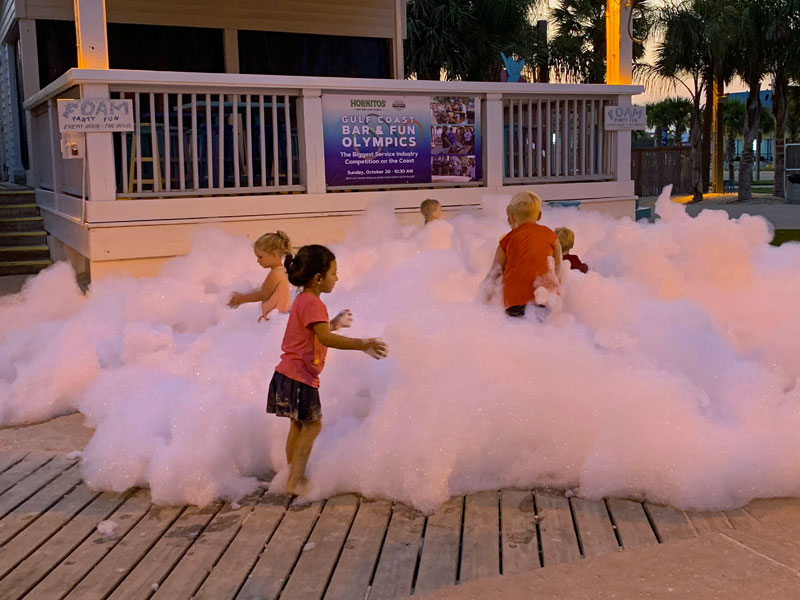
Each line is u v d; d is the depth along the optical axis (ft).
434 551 11.94
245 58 44.42
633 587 10.66
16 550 12.19
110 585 11.09
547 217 31.99
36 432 17.85
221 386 16.06
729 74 93.61
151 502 13.92
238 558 11.83
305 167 30.78
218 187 30.91
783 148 96.27
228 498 13.97
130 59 41.57
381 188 32.81
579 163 39.27
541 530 12.56
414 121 32.40
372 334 17.81
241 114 32.58
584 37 90.53
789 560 11.32
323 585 11.00
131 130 27.40
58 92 31.99
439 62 80.48
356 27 47.16
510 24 83.20
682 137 180.55
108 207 27.40
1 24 51.16
